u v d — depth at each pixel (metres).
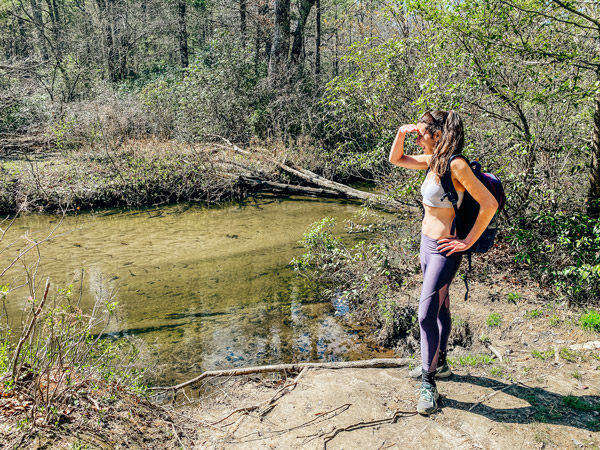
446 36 5.66
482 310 4.70
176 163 12.80
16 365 2.88
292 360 4.55
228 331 5.18
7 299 5.98
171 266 7.42
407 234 6.80
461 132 2.76
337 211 11.12
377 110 7.29
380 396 3.23
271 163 13.72
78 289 6.41
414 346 4.73
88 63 22.78
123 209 11.54
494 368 3.55
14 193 11.02
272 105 15.79
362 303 5.83
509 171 5.76
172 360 4.50
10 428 2.55
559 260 5.03
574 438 2.72
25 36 28.25
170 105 16.69
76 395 2.91
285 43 17.16
